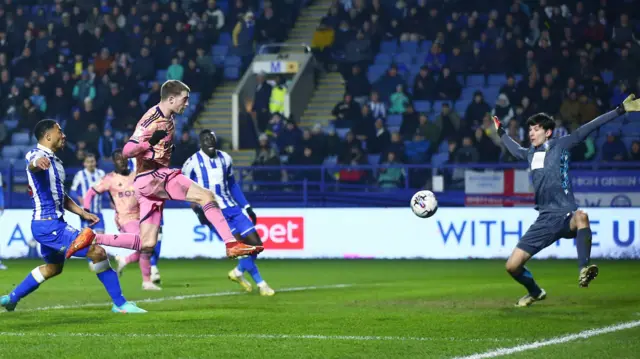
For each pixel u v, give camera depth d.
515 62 37.78
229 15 43.22
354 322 13.49
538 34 39.09
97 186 21.48
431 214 16.05
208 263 28.56
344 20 40.09
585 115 34.69
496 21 39.38
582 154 33.28
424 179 32.09
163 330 12.63
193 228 30.66
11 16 44.81
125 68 40.38
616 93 36.81
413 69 40.50
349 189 32.06
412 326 12.97
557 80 36.06
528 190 30.09
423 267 26.34
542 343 11.27
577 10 38.97
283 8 42.72
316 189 33.00
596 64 37.84
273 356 10.42
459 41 39.00
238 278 18.98
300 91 39.44
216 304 16.44
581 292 18.11
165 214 30.84
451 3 40.62
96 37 42.53
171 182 13.92
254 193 32.47
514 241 29.14
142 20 42.62
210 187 18.34
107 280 14.75
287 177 33.59
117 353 10.66
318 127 34.62
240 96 38.72
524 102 35.00
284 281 22.05
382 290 19.30
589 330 12.43
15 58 43.25
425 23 39.84
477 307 15.55
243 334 12.22
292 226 30.42
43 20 44.00
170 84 13.79
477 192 30.55
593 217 28.73
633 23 39.62
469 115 34.78
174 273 24.88
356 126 35.19
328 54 40.53
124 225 21.56
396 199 31.58
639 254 28.47
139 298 17.91
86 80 39.47
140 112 38.19
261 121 37.97
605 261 27.64
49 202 14.04
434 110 38.12
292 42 43.28
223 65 42.19
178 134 39.34
